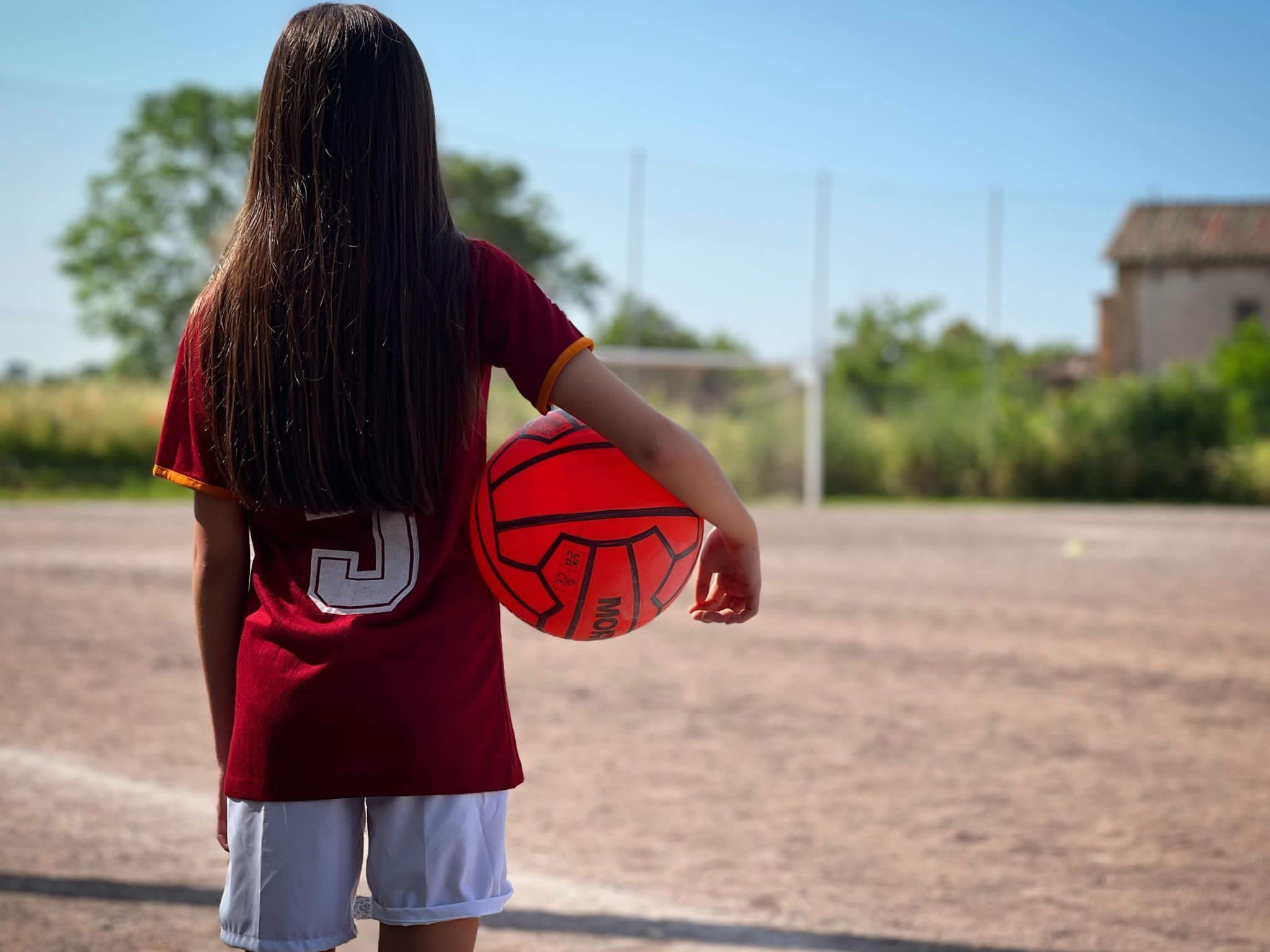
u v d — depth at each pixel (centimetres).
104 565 1118
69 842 376
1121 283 4294
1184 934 312
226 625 153
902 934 310
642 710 596
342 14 146
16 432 2334
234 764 144
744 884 349
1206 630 858
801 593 1046
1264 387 3288
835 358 4578
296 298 138
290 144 142
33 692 602
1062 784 467
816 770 484
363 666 138
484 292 144
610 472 158
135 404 2472
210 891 334
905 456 2766
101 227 4541
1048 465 2766
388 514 143
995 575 1198
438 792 140
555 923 315
